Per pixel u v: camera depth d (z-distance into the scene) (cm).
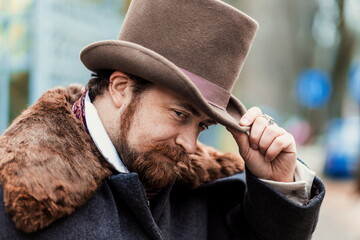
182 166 131
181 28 126
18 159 114
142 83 128
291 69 1717
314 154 1266
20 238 113
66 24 329
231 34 128
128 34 131
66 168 117
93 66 136
